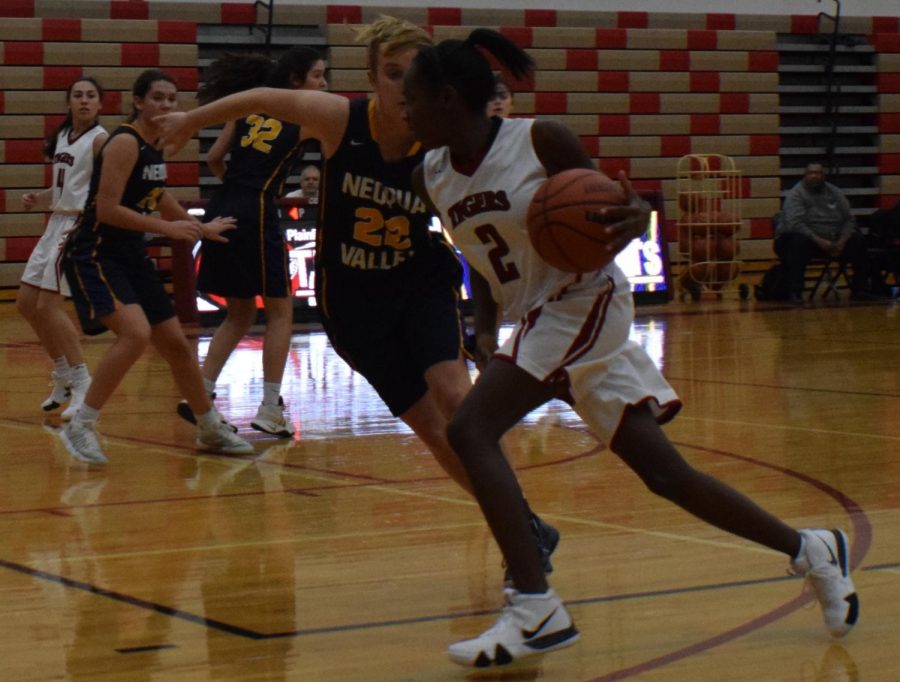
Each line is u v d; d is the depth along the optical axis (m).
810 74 20.09
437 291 4.18
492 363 3.44
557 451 6.70
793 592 3.94
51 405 8.23
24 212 16.78
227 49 17.45
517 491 3.36
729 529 3.48
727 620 3.66
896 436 6.93
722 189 19.42
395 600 3.94
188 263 13.77
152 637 3.55
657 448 3.44
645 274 15.93
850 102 20.30
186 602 3.93
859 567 4.23
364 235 4.10
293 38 17.61
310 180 14.27
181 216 7.08
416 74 3.44
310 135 4.53
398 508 5.33
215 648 3.46
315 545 4.68
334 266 4.18
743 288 16.72
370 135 4.02
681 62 19.14
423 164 3.68
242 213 7.24
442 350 4.08
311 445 6.99
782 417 7.63
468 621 3.71
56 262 7.98
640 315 14.61
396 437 7.23
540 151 3.47
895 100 20.33
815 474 5.91
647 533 4.79
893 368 9.87
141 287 6.54
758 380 9.27
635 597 3.92
